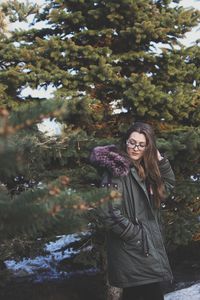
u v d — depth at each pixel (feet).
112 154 9.96
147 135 10.23
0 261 17.38
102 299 17.54
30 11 17.79
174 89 16.76
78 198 5.08
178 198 16.25
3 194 5.18
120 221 9.57
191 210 16.71
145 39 16.66
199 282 17.46
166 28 16.12
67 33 17.43
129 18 16.61
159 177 10.21
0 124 3.60
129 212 9.99
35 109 4.16
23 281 19.86
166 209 16.58
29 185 14.17
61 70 15.83
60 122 11.63
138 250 9.73
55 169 16.05
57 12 16.28
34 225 4.77
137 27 15.80
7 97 15.62
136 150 10.22
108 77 15.44
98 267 18.62
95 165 10.43
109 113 16.70
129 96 15.34
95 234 15.62
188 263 21.03
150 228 9.96
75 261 15.76
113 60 16.28
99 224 13.57
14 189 13.96
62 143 12.34
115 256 9.91
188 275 19.42
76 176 15.05
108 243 10.12
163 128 16.74
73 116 15.84
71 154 14.38
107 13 16.31
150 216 10.10
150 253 9.73
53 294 18.33
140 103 15.65
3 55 16.12
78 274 20.71
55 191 4.82
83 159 16.19
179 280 18.70
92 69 15.43
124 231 9.62
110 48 17.28
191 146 15.17
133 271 9.70
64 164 15.70
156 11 16.99
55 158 14.43
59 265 21.44
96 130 17.01
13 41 17.69
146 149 10.27
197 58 17.46
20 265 22.16
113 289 15.52
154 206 10.18
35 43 16.76
